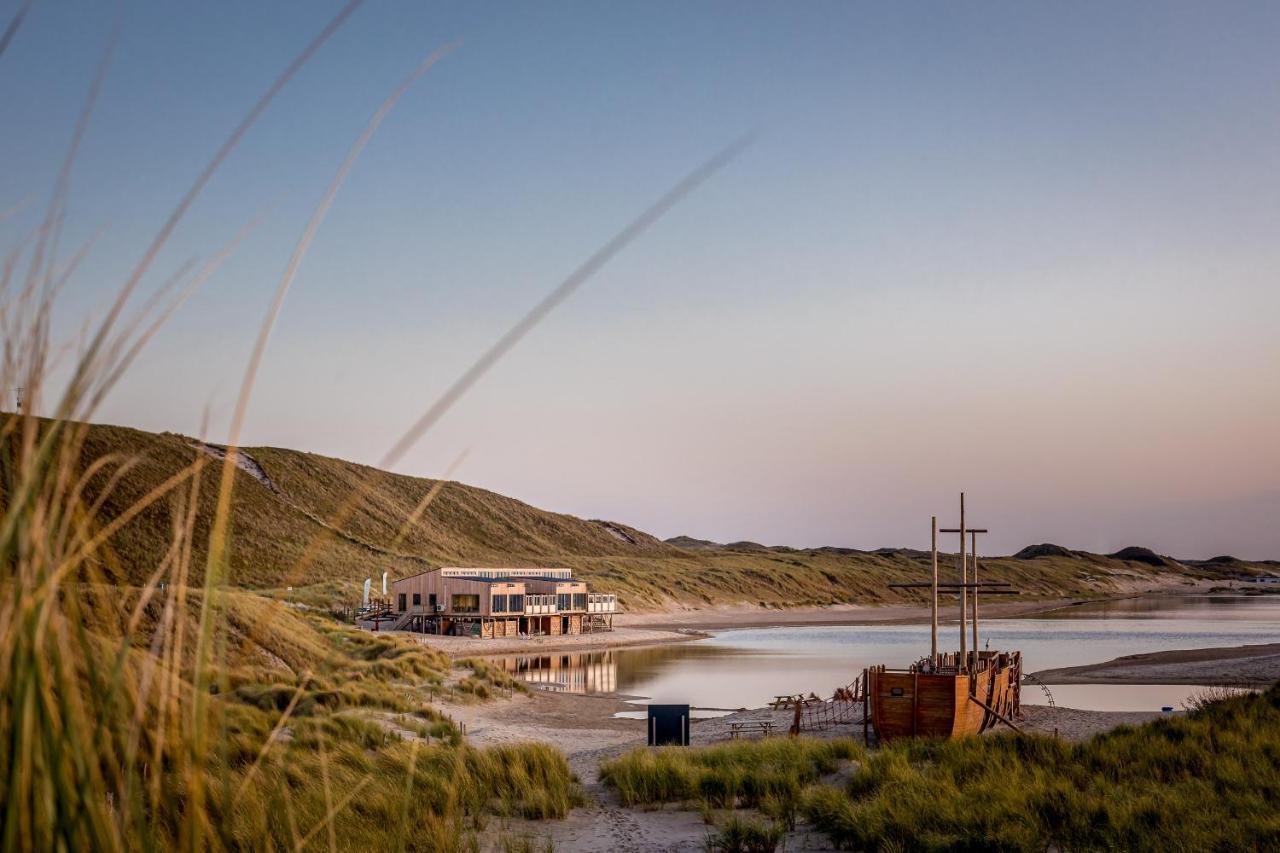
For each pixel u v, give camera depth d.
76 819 1.47
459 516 163.38
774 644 80.88
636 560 161.25
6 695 1.45
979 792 14.42
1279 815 12.33
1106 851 11.57
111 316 1.39
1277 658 53.97
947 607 157.25
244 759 11.48
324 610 45.97
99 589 1.53
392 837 9.81
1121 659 58.53
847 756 19.52
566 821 15.18
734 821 13.50
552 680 52.12
